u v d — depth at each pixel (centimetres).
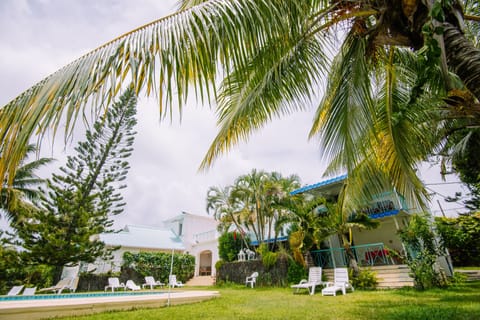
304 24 241
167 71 146
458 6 222
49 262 1241
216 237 2136
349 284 866
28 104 143
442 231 826
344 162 360
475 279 959
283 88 338
